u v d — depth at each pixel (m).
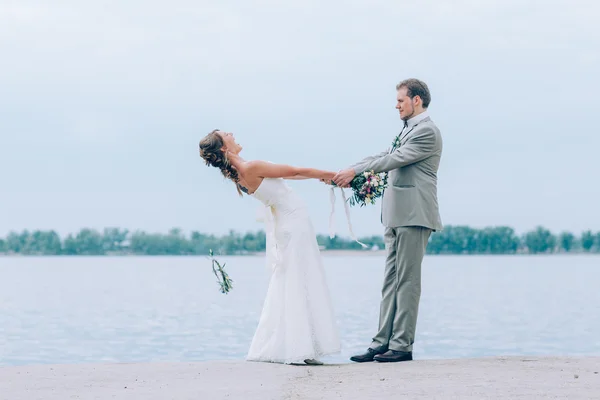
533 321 19.50
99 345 14.12
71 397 4.38
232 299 29.86
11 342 14.77
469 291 36.09
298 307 5.91
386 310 6.16
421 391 4.41
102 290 38.81
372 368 5.46
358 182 5.95
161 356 12.41
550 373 5.10
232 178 6.09
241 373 5.29
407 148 5.95
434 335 16.00
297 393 4.41
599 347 13.60
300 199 6.11
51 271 82.31
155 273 73.69
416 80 6.09
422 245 6.02
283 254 6.03
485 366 5.47
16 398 4.36
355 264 121.88
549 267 93.50
